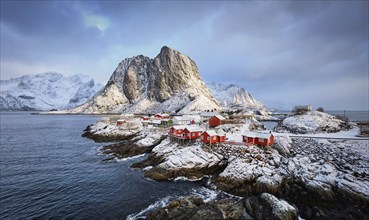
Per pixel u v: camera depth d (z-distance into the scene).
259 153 39.31
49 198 29.62
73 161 47.91
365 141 44.47
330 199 27.44
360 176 30.95
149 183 34.88
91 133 82.19
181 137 49.16
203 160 39.25
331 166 33.50
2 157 51.41
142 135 63.62
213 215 20.09
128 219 24.52
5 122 145.88
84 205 27.69
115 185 34.09
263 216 21.03
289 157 39.44
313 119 65.50
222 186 32.22
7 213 25.72
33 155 53.34
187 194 30.83
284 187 30.56
